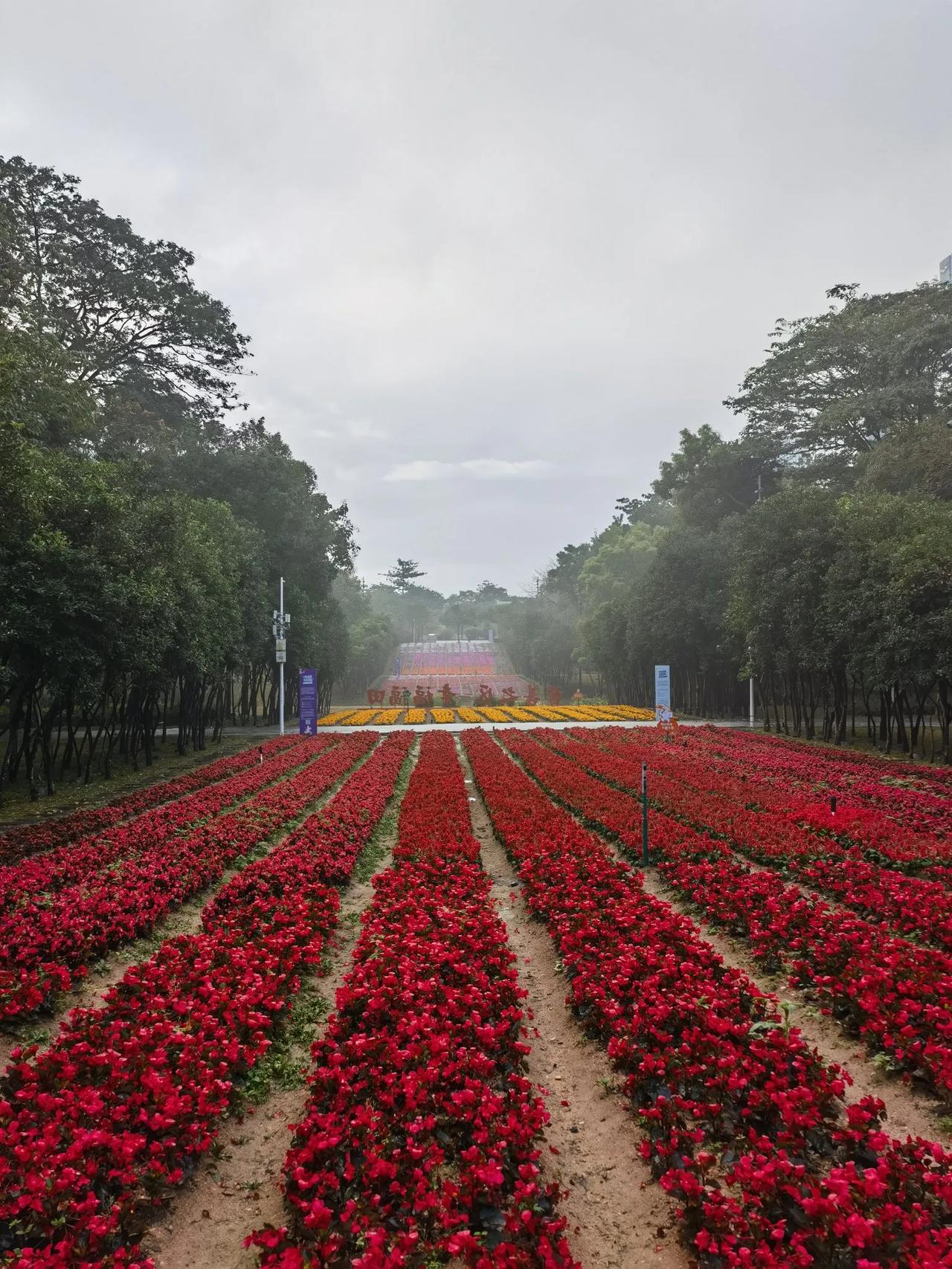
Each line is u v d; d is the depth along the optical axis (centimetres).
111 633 1806
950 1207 399
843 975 666
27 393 2012
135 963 803
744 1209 409
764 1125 490
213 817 1426
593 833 1296
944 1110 530
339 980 766
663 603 4091
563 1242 391
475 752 2359
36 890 970
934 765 2139
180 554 2294
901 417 3884
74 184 3152
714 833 1245
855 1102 541
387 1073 535
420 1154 440
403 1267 364
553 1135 520
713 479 5128
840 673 2758
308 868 1027
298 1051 632
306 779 1866
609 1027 622
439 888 942
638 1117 526
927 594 2084
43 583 1612
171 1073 527
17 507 1498
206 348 3731
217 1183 475
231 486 3850
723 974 692
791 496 2925
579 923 829
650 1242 422
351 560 5309
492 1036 568
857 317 4144
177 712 4197
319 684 4941
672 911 927
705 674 4194
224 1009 619
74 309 3256
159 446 3331
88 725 2053
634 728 3114
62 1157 429
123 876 1002
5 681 1595
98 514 1812
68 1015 695
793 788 1703
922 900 853
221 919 848
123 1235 420
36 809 1688
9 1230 403
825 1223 384
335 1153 451
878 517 2427
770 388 4578
